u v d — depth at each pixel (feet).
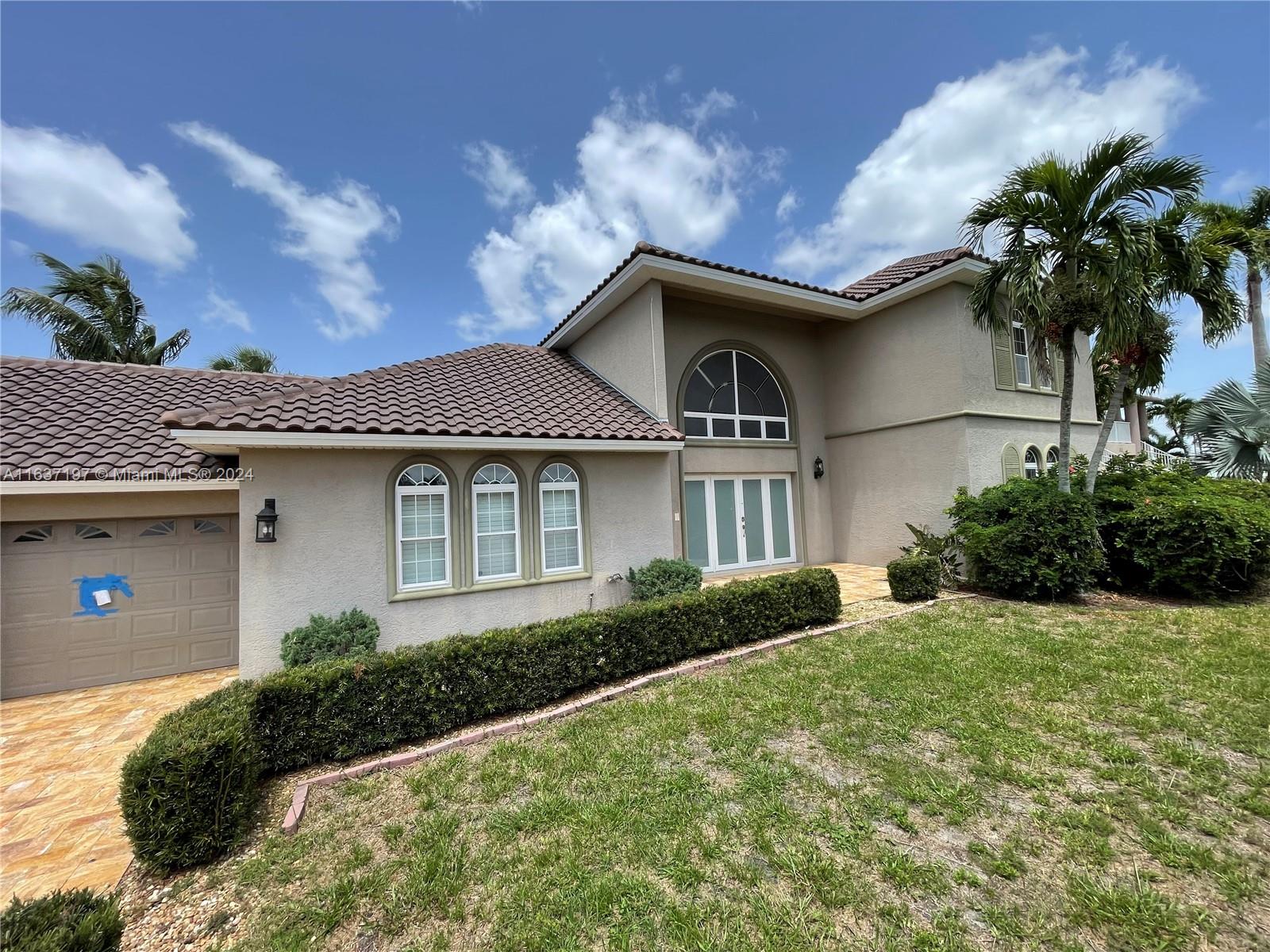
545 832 13.76
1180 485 39.50
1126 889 10.86
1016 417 46.91
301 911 11.56
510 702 21.39
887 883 11.37
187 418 24.23
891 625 30.55
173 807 12.91
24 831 15.46
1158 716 17.98
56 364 38.86
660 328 40.42
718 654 27.09
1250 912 10.15
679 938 10.23
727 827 13.44
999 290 45.70
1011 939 9.86
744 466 49.73
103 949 8.64
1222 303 36.06
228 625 31.48
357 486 28.27
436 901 11.60
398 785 16.79
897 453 48.65
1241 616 29.09
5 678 26.84
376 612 28.40
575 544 35.04
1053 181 33.30
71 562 28.40
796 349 54.19
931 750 16.71
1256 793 13.73
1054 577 33.09
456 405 33.40
